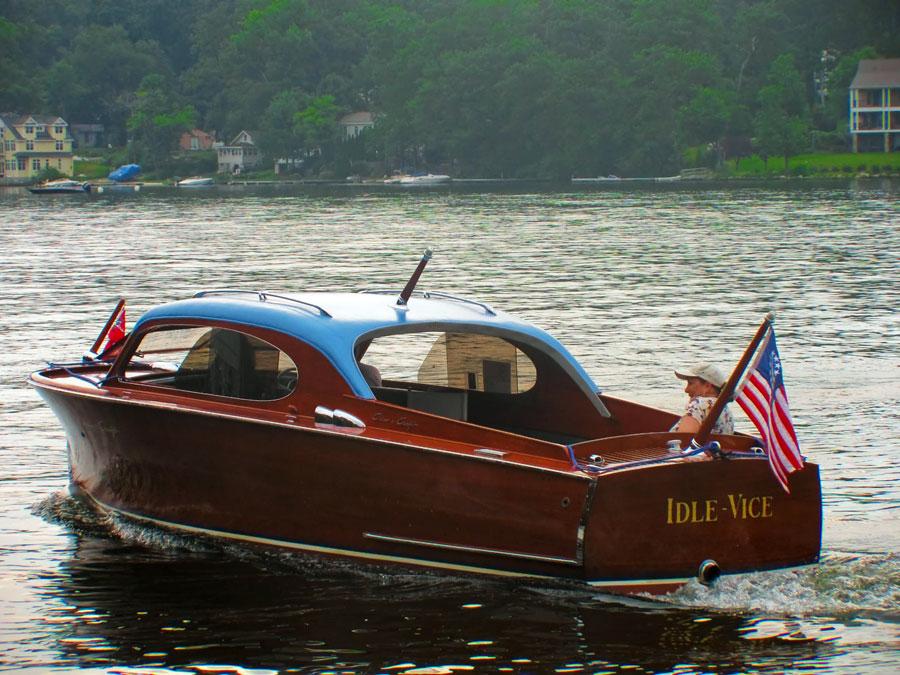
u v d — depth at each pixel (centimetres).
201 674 1363
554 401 1884
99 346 2284
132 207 16262
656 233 9000
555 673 1355
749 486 1591
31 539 1852
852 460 2222
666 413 1797
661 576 1561
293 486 1711
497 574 1602
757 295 4728
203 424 1762
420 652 1415
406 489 1630
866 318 4028
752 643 1432
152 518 1891
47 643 1455
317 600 1588
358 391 1703
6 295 4853
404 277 5541
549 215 12212
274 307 1811
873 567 1656
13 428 2536
